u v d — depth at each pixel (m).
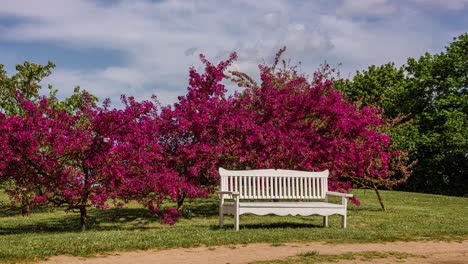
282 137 12.60
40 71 18.38
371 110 13.29
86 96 10.58
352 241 7.54
